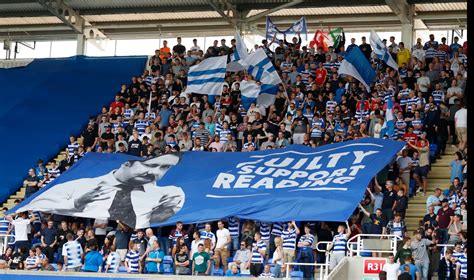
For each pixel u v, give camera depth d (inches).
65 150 1520.7
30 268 1080.8
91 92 1696.6
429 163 1224.8
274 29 1576.0
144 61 1782.7
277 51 1544.0
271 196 1095.6
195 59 1614.2
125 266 1059.3
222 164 1226.6
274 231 1064.2
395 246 938.1
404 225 1048.8
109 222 1212.5
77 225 1179.3
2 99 1668.3
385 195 1087.0
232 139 1301.7
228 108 1435.8
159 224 1110.4
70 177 1254.3
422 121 1285.7
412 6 1637.6
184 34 1846.7
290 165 1182.9
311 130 1299.2
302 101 1390.3
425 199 1168.2
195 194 1160.2
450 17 1638.8
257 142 1301.7
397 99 1378.0
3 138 1523.1
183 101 1451.8
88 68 1784.0
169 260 1039.6
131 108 1505.9
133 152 1325.0
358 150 1167.6
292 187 1114.1
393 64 1401.3
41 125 1578.5
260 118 1339.8
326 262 946.7
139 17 1804.9
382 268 930.7
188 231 1131.3
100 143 1386.6
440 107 1299.2
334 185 1090.1
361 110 1321.4
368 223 1042.7
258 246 990.4
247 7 1697.8
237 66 1475.1
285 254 1016.2
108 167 1266.0
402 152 1178.6
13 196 1389.0
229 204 1107.9
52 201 1203.2
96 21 1851.6
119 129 1369.3
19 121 1585.9
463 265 904.9
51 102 1656.0
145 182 1216.2
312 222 1077.8
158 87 1546.5
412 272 892.0
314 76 1477.6
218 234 1059.9
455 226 978.7
